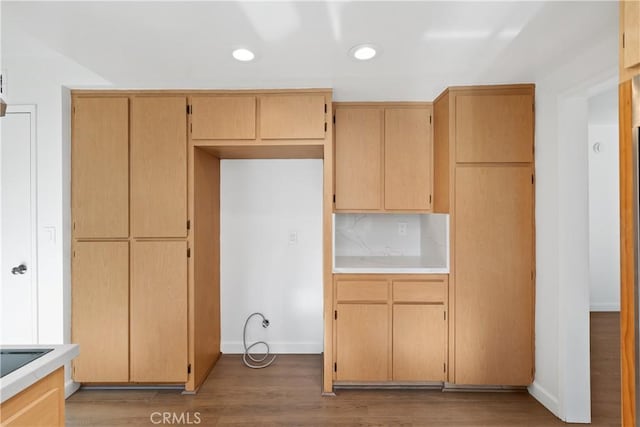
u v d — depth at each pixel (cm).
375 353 248
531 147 240
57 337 236
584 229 213
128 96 245
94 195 243
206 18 162
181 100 244
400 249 325
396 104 271
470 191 242
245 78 230
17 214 238
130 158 245
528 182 240
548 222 227
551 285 225
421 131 271
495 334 242
